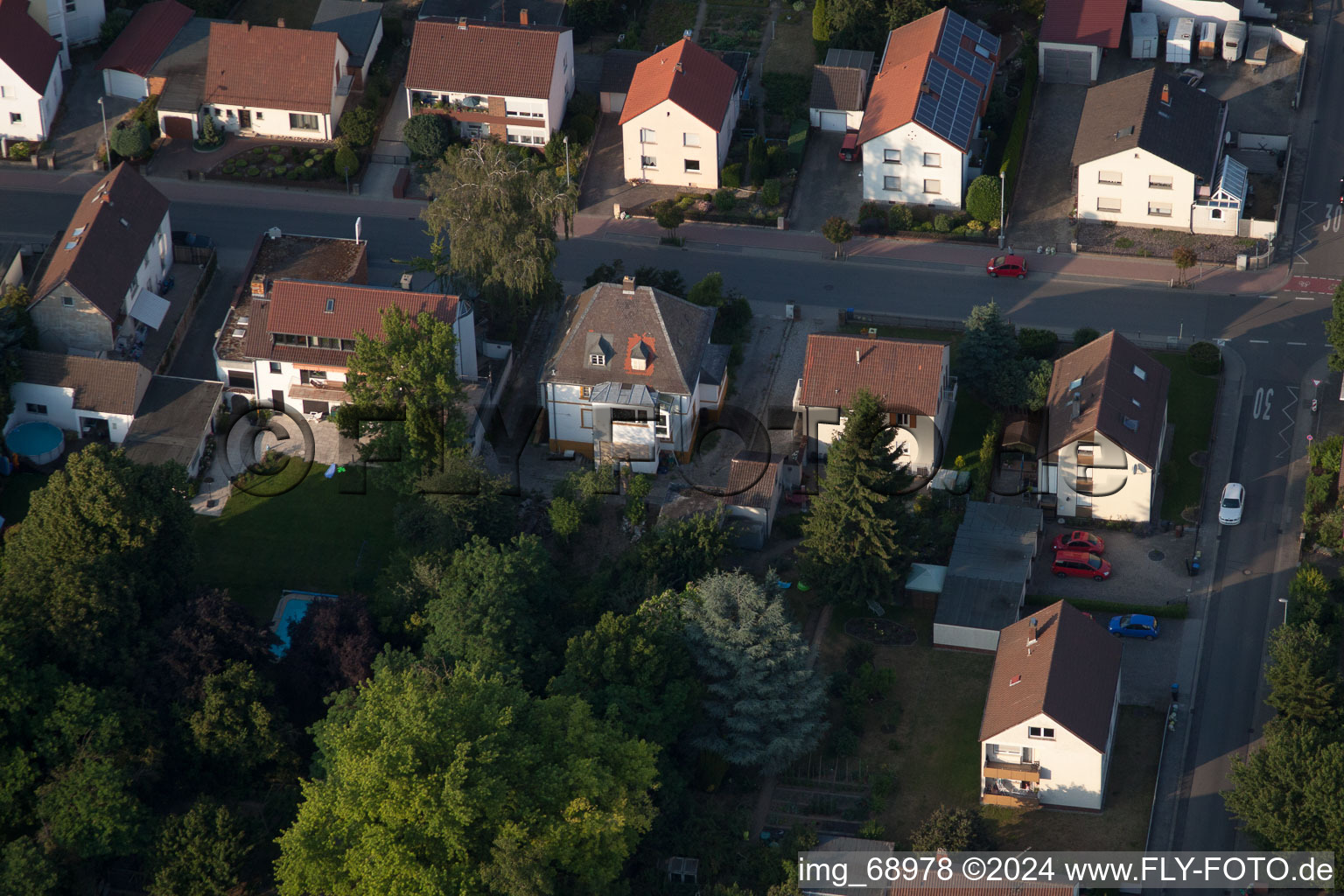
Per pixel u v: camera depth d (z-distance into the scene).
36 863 106.69
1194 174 156.00
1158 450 134.62
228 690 116.25
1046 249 158.12
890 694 124.88
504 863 103.25
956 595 127.56
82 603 115.38
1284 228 159.25
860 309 153.75
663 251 159.12
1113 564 132.75
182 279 152.38
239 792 117.62
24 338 140.75
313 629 121.88
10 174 162.75
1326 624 125.31
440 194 144.75
